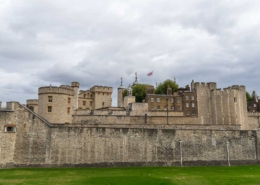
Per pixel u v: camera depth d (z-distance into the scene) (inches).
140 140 1384.1
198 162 1418.6
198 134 1450.5
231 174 1173.7
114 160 1341.0
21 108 1293.1
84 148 1321.4
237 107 2230.6
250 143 1497.3
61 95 1641.2
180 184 975.0
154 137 1402.6
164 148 1401.3
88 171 1189.1
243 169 1318.9
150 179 1027.3
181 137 1430.9
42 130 1300.4
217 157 1445.6
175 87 3147.1
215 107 2298.2
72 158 1302.9
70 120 1699.1
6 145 1230.3
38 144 1284.4
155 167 1336.1
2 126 1235.9
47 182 952.9
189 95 2514.8
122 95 3432.6
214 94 2317.9
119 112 2283.5
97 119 1929.1
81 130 1333.7
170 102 2536.9
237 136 1489.9
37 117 1306.6
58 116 1614.2
